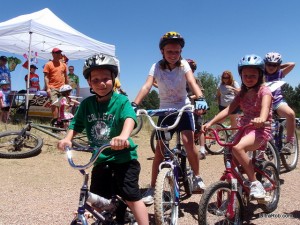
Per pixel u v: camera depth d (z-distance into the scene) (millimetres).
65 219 3979
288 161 6602
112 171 2924
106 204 2770
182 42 4152
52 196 4742
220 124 7551
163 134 3822
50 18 11242
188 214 4188
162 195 3355
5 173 5582
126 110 2854
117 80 8758
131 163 2914
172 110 3859
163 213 3357
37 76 11391
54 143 7402
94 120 2920
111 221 2836
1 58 10195
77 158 6727
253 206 4500
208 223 3486
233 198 3506
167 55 4164
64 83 9055
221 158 7297
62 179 5500
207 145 7523
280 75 5832
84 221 2424
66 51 13352
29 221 3895
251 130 3791
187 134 4141
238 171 3877
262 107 3762
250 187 3703
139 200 2914
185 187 4422
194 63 6855
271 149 5602
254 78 3861
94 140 2932
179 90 4312
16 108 10328
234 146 3623
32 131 7984
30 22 9820
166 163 3650
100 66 2779
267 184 4211
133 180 2887
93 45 11273
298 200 4766
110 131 2879
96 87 2842
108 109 2889
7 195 4688
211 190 3391
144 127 10227
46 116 9742
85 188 2539
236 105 4098
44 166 6074
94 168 2965
